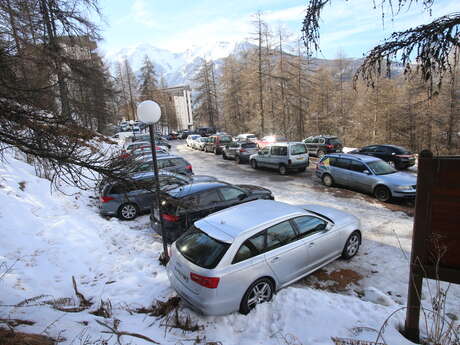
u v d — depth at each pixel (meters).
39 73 3.91
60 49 9.79
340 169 10.89
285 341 3.19
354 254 5.82
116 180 3.89
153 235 7.25
